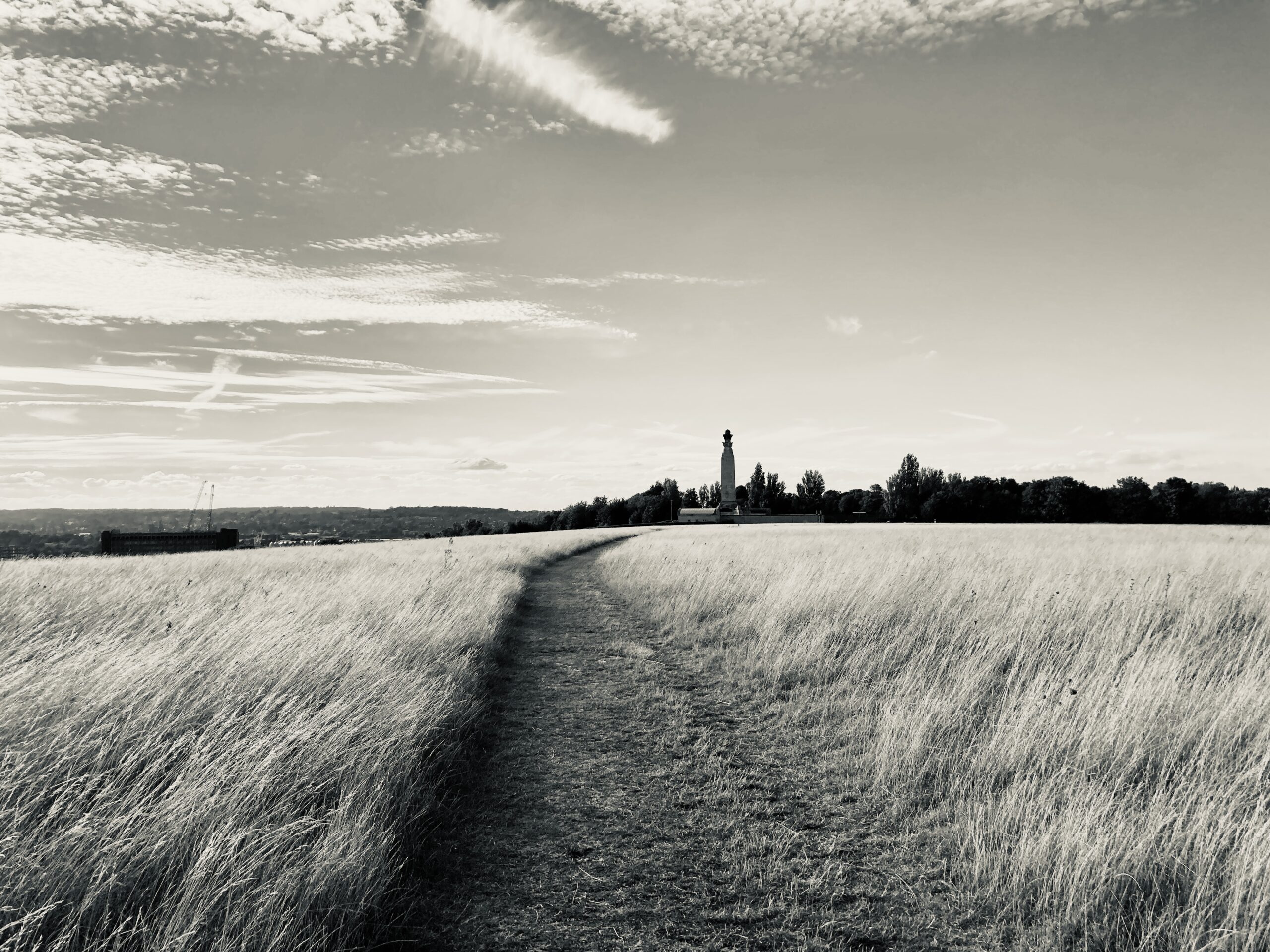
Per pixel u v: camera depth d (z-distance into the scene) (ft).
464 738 20.03
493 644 32.32
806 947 10.54
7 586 36.04
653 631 38.68
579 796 16.47
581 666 30.48
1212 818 12.35
